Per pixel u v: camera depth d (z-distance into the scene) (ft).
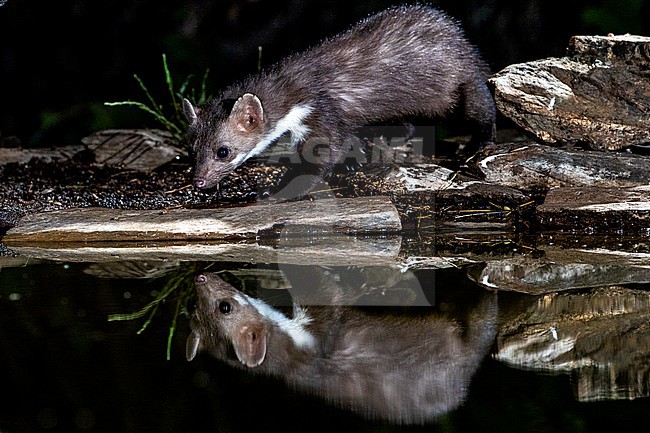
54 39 55.11
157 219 29.35
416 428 14.88
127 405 15.62
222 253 26.81
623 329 19.03
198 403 15.71
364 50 32.53
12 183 34.09
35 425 14.85
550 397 15.65
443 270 24.27
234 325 19.75
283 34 53.01
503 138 37.04
